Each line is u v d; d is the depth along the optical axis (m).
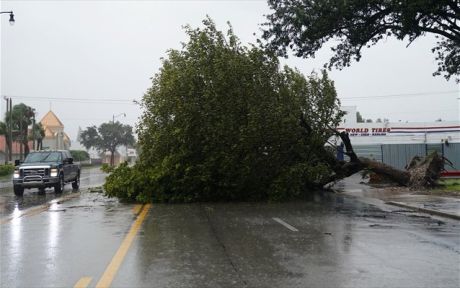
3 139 79.50
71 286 6.59
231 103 18.23
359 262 8.01
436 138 43.69
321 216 14.23
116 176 19.38
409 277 7.03
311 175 19.73
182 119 18.41
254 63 19.12
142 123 20.19
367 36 20.52
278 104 19.14
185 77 18.50
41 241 9.98
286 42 21.00
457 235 10.78
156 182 18.50
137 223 12.65
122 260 8.16
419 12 18.19
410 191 22.16
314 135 20.36
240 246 9.41
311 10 19.39
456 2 17.89
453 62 23.70
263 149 19.08
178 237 10.45
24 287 6.55
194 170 18.53
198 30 19.52
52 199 20.20
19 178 22.61
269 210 15.87
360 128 43.97
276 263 7.93
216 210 15.87
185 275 7.14
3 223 12.69
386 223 12.73
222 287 6.52
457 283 6.71
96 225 12.28
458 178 32.06
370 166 22.67
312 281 6.80
